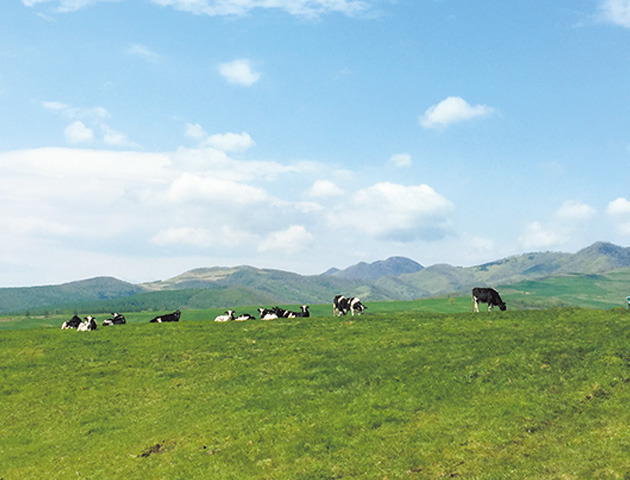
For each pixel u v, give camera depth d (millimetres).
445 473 19781
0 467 25609
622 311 38438
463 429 22984
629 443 18703
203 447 25047
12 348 44375
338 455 22531
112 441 27328
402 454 21812
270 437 25094
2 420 31438
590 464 17953
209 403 30766
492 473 18891
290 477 21203
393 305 173000
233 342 42781
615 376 25016
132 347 43344
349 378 31484
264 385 32406
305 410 27656
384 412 25969
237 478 21734
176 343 43594
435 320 43125
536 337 33594
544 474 18047
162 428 28172
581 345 29844
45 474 24359
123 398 33281
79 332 49688
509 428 22250
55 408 32562
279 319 50406
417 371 30703
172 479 22297
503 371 28391
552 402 23859
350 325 44625
